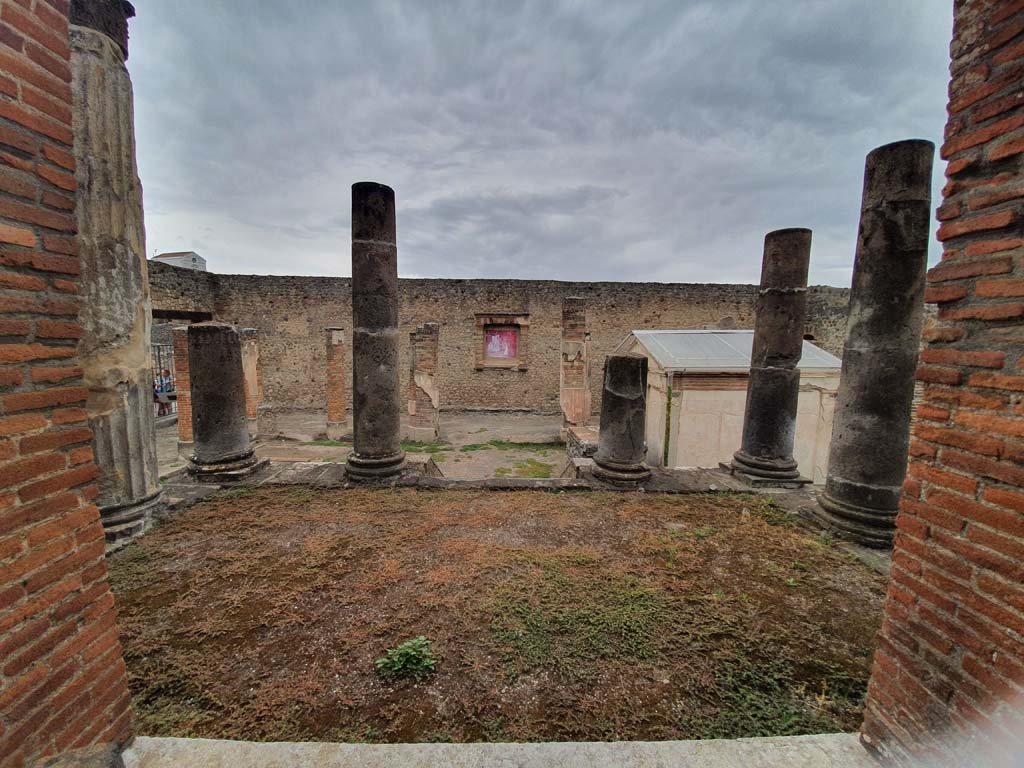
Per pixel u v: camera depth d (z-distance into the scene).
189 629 2.51
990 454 1.36
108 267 3.53
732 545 3.64
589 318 13.74
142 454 3.84
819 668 2.27
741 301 13.95
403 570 3.17
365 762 1.65
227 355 5.21
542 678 2.17
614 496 4.78
